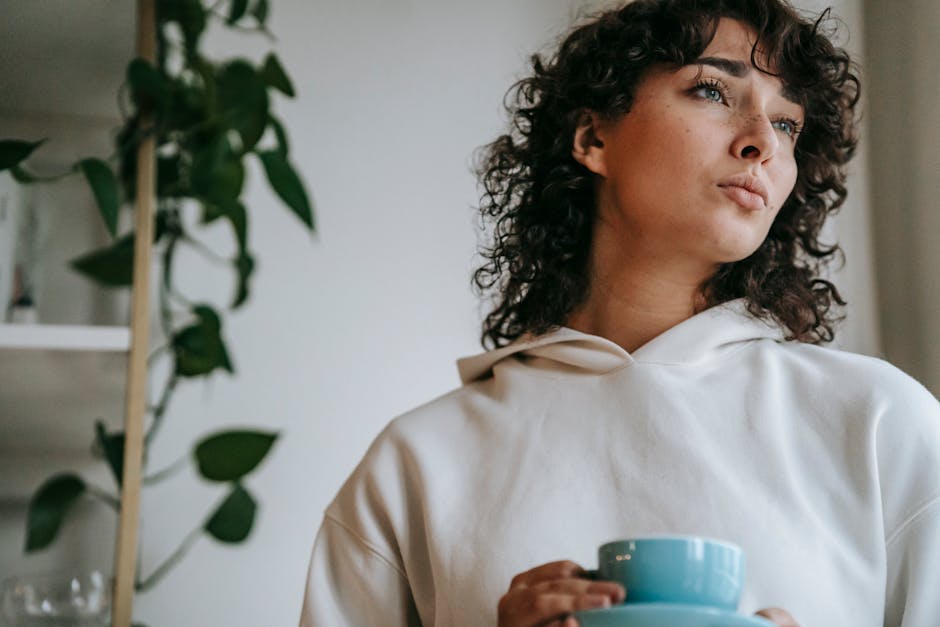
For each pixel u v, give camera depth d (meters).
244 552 1.84
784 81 1.29
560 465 1.22
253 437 1.65
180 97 1.67
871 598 1.13
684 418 1.20
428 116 2.02
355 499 1.34
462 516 1.24
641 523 1.17
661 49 1.27
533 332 1.36
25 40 1.72
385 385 1.93
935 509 1.16
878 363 1.24
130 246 1.58
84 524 1.79
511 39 2.06
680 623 0.81
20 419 1.73
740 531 1.14
